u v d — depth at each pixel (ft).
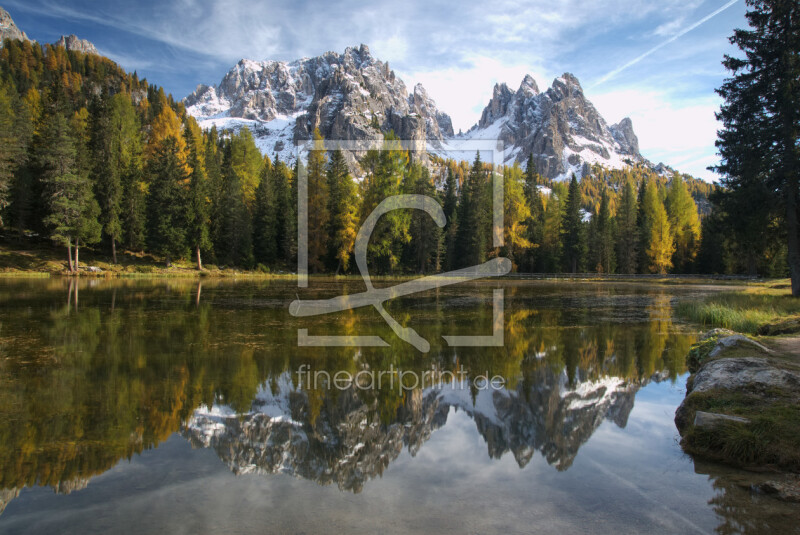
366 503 11.93
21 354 29.04
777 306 50.26
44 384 22.86
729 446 14.94
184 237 133.59
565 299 76.59
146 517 11.09
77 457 14.79
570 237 183.01
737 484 13.12
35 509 11.46
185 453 15.33
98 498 12.10
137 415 18.90
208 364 27.43
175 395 21.58
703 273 193.47
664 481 13.34
